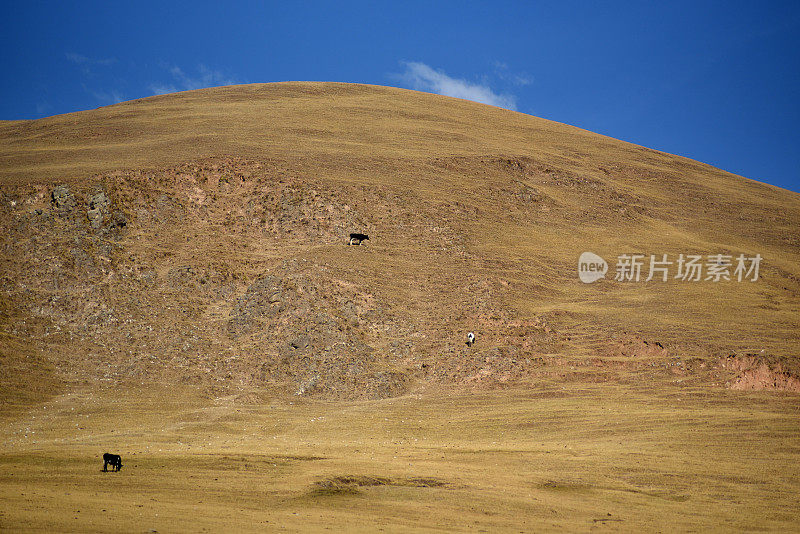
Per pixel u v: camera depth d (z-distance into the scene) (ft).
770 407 164.96
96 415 157.89
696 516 101.50
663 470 124.67
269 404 174.60
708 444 141.38
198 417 161.58
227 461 116.98
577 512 98.99
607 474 121.49
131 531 72.79
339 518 87.51
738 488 115.96
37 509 79.05
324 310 208.74
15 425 147.84
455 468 120.47
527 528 88.89
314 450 133.39
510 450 137.49
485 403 175.63
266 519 84.02
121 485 98.58
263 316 209.05
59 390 169.58
